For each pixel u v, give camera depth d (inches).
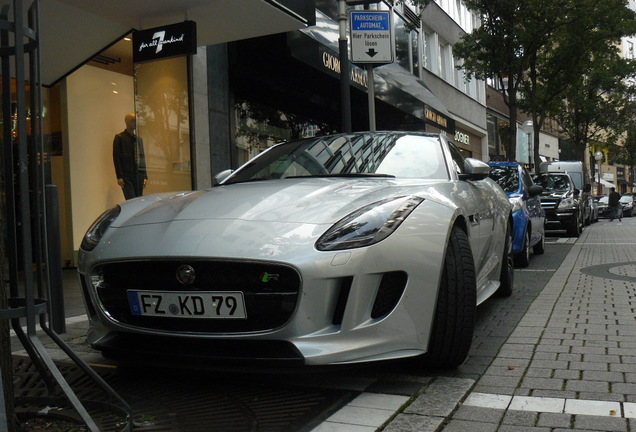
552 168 1072.2
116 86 417.4
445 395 121.5
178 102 400.2
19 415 110.7
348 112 349.7
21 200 95.7
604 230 793.6
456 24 1163.9
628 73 1253.1
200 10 325.7
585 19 803.4
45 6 303.3
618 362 146.3
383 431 104.0
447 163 179.3
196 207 138.3
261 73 505.4
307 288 115.3
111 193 413.4
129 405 115.9
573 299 237.9
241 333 117.8
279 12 331.0
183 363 120.8
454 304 134.3
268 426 107.3
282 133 573.3
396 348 123.9
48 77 370.9
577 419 109.0
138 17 335.0
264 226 124.3
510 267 244.8
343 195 138.3
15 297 106.8
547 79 953.5
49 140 381.4
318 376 136.1
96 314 134.7
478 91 1298.0
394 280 124.8
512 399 120.6
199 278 120.2
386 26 333.1
